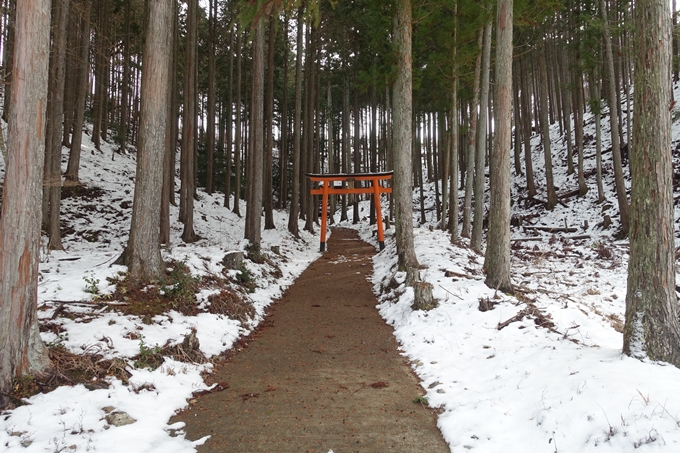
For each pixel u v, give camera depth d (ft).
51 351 14.88
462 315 23.18
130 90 90.02
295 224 70.23
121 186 67.41
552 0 34.96
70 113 49.47
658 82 14.49
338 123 144.15
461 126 58.39
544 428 11.43
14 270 13.08
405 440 12.23
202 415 13.85
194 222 63.77
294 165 70.54
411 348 20.95
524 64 87.81
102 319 18.80
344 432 12.69
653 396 11.19
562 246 54.80
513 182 91.61
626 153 75.61
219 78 97.40
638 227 14.83
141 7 66.69
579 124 73.00
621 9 52.65
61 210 54.95
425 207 113.50
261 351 21.07
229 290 27.66
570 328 19.81
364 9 61.62
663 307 14.19
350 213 149.38
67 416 12.20
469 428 12.37
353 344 22.22
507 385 14.67
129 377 14.96
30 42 13.00
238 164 78.43
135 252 24.16
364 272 44.83
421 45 48.60
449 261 37.81
